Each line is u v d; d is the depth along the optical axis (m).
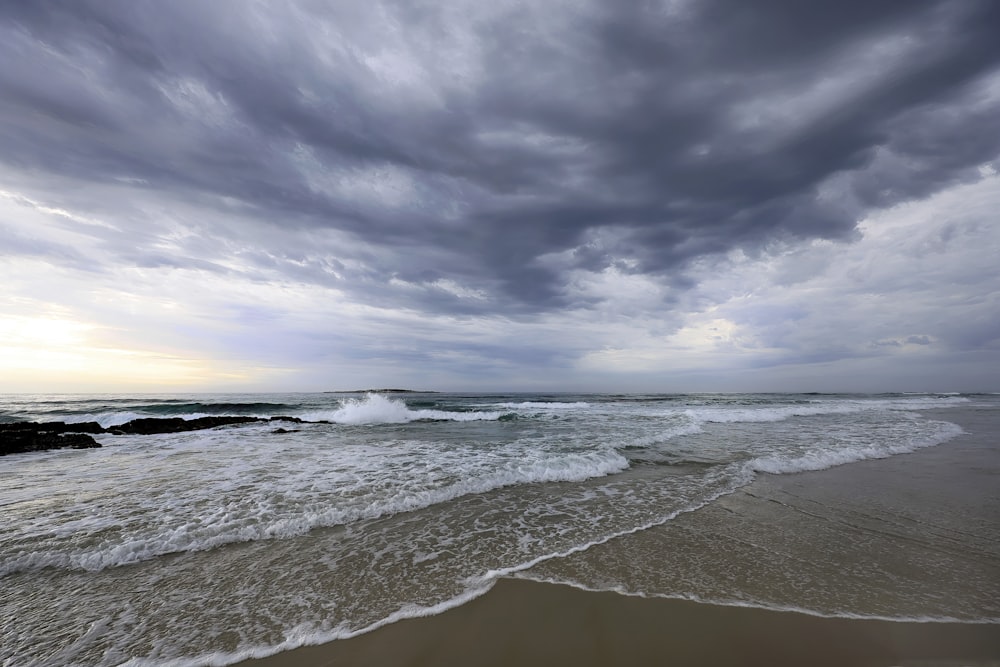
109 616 3.30
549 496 6.57
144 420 16.58
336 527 5.19
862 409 25.11
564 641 3.03
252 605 3.47
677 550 4.55
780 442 11.53
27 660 2.80
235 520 5.29
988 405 33.53
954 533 5.06
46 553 4.33
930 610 3.39
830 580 3.89
